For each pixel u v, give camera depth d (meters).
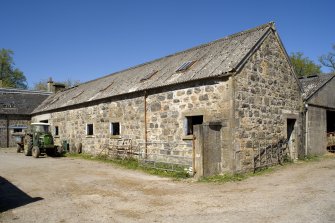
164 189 8.98
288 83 14.20
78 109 20.09
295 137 14.57
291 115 14.24
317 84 17.41
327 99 17.88
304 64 40.72
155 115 13.75
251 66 11.86
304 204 6.79
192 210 6.79
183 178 10.59
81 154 19.05
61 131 22.27
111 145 16.67
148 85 14.24
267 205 6.86
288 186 8.73
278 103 13.38
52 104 24.83
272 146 12.77
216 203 7.25
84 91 21.97
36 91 32.53
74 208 7.28
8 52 51.88
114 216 6.59
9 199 8.23
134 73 18.50
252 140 11.62
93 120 18.39
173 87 12.91
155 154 13.66
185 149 12.21
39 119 26.39
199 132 10.44
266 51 12.79
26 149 19.42
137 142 14.76
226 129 10.88
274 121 13.02
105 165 14.41
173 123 12.83
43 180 10.76
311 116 16.19
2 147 27.38
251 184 9.27
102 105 17.58
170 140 12.93
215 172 10.67
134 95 15.05
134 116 15.01
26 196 8.54
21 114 28.38
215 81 11.33
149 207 7.18
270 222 5.76
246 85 11.50
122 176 11.30
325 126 17.66
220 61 12.16
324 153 17.41
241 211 6.53
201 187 9.09
